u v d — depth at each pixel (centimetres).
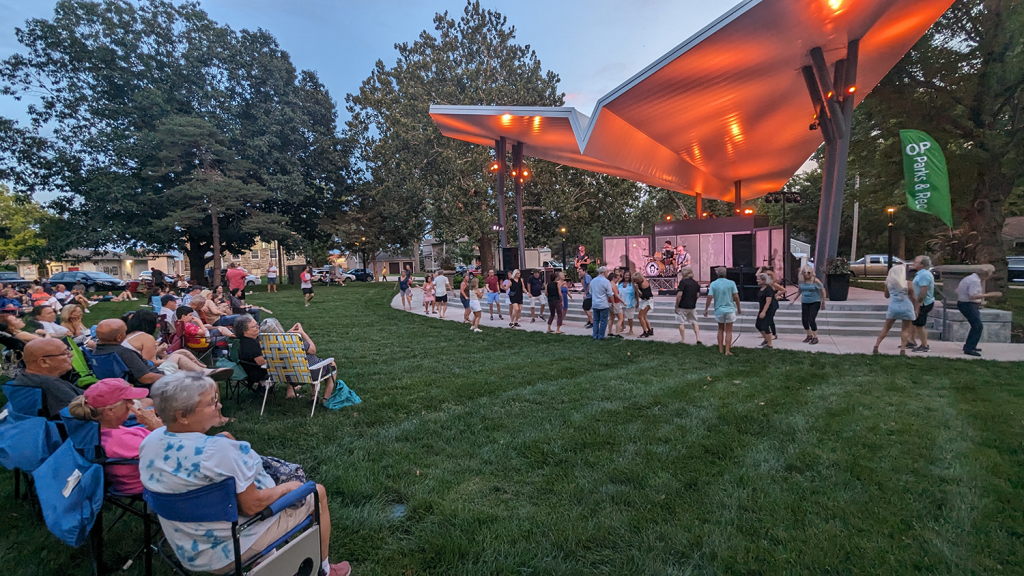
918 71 1543
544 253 4606
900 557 258
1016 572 246
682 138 1747
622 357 830
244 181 3056
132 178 2688
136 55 2802
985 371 663
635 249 2047
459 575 252
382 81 3488
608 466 375
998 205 1528
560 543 276
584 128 1480
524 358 833
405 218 3378
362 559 266
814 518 297
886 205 2222
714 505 315
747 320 1124
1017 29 1359
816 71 1159
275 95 3212
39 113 2644
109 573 254
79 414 242
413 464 383
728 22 935
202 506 194
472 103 3077
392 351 920
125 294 2342
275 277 2806
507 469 375
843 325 1059
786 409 508
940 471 358
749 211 3388
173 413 202
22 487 351
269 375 518
